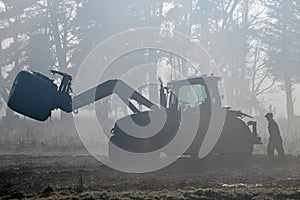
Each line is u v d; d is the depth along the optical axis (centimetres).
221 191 2530
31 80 3534
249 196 2455
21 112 3541
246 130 4022
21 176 3425
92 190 2755
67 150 5594
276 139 4128
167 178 3200
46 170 3741
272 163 3906
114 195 2477
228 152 3978
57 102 3619
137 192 2569
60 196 2556
